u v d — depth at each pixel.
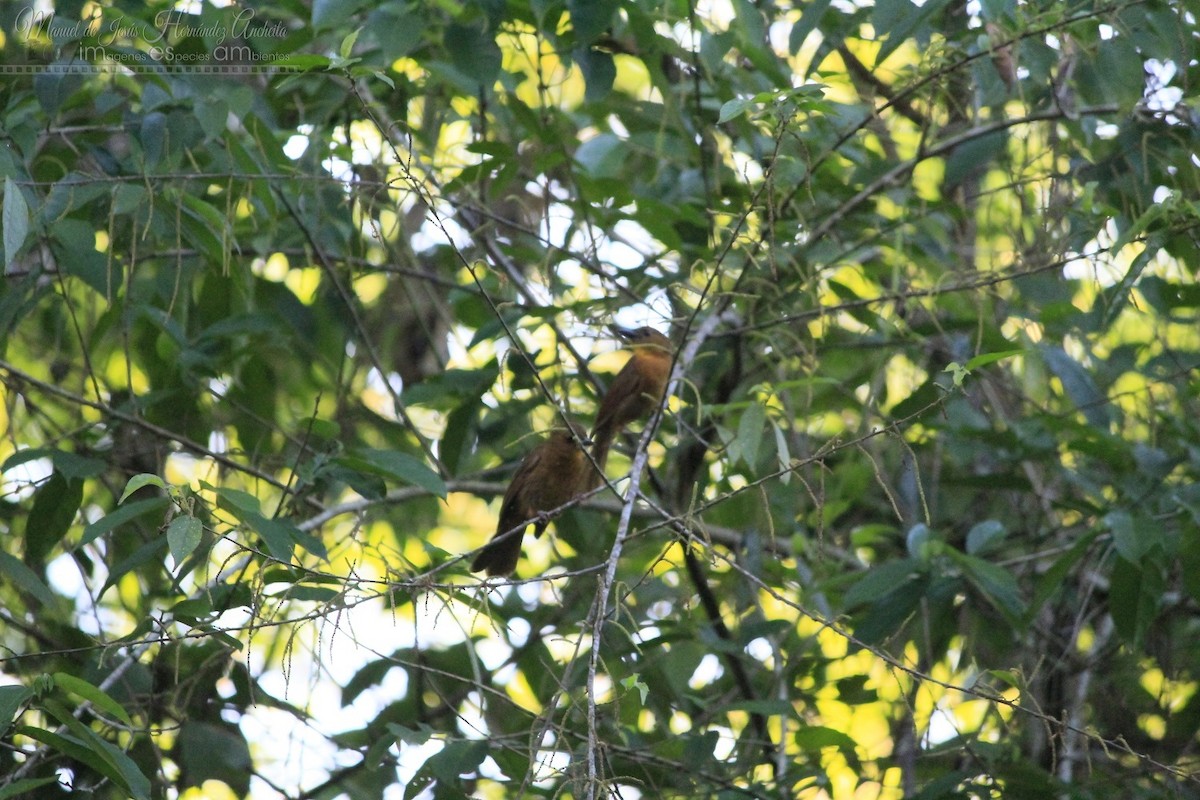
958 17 10.87
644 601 11.17
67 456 8.75
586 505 10.91
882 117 12.17
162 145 8.79
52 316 12.32
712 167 11.38
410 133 9.61
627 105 11.79
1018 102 11.01
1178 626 11.93
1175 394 11.17
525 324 10.38
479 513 16.56
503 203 13.48
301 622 6.73
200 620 7.58
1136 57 8.85
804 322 10.86
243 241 11.10
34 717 9.12
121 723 8.62
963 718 11.74
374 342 14.68
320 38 10.44
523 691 12.09
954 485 11.78
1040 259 10.46
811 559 10.41
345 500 13.18
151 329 11.58
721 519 12.09
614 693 8.41
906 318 10.66
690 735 9.20
